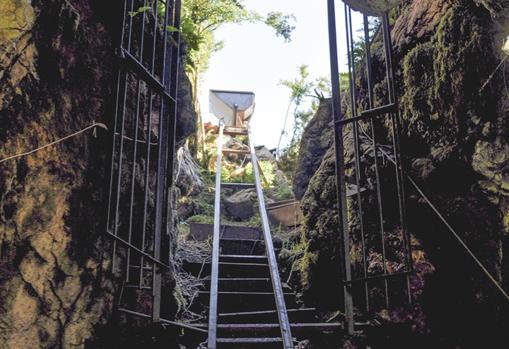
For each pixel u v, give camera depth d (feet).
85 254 6.14
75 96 6.12
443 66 7.53
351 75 7.94
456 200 7.45
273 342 8.32
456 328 7.56
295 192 13.64
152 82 6.90
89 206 6.28
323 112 13.64
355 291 9.36
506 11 6.28
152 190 8.25
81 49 6.24
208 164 21.31
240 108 24.72
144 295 7.63
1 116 4.83
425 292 7.77
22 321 5.08
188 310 10.75
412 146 8.61
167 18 7.66
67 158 5.88
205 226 15.34
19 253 5.09
